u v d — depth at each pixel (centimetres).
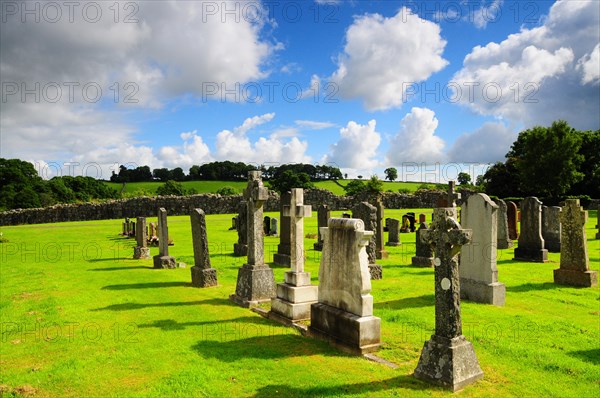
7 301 1140
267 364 682
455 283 606
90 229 3675
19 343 802
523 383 609
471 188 6353
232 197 5659
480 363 680
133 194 6619
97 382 627
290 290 922
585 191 5812
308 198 6100
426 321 898
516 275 1466
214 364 686
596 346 764
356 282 742
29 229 3728
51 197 6319
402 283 1327
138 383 622
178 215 5425
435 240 619
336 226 787
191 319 955
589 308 1034
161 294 1209
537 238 1767
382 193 5912
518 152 6644
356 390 584
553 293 1189
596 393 580
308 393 578
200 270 1307
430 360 611
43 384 621
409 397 563
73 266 1753
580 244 1288
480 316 954
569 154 5397
